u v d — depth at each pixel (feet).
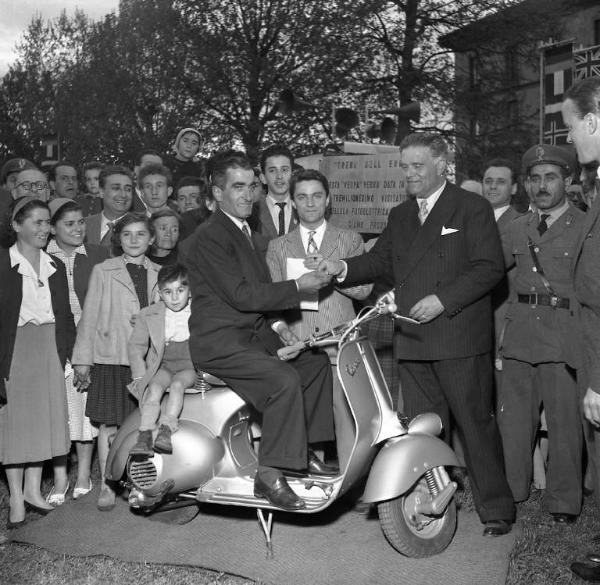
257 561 14.20
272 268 16.62
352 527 15.48
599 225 12.44
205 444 14.62
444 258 14.98
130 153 79.61
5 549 15.16
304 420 13.98
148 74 82.43
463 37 84.69
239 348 14.26
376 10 78.18
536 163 16.53
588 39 100.63
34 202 16.70
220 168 14.73
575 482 16.01
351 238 16.55
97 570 14.03
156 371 15.49
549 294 16.44
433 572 13.52
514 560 13.96
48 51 113.09
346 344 13.70
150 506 14.90
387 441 13.89
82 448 17.98
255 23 80.79
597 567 13.30
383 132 47.29
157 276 16.33
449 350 14.96
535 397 16.94
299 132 80.79
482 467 15.06
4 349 16.11
